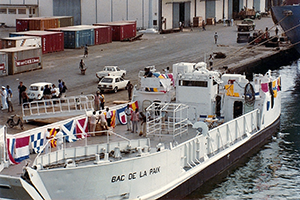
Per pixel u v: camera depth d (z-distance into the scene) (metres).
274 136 38.19
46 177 21.16
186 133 29.69
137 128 31.19
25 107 41.47
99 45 86.00
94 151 24.44
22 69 59.16
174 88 35.59
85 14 107.19
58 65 65.06
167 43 86.94
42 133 27.27
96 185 22.20
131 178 23.14
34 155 26.23
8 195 21.58
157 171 24.33
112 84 48.72
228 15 132.88
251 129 34.28
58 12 108.69
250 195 28.25
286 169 31.91
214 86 32.47
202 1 120.06
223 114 33.56
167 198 24.95
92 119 29.70
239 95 33.47
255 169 31.75
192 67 35.91
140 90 34.06
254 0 142.50
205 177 28.36
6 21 111.38
